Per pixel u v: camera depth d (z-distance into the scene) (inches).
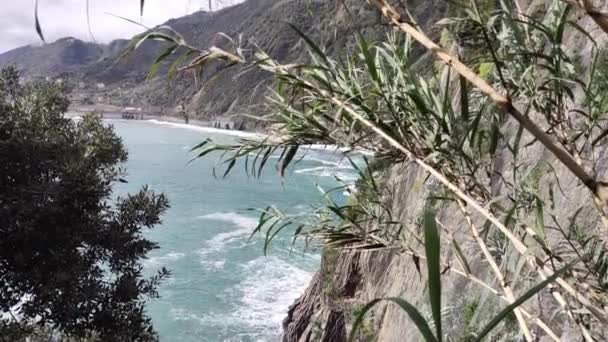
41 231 295.1
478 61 68.5
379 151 79.0
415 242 120.5
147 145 3016.7
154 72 60.4
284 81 67.9
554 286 76.8
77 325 304.5
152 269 991.0
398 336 306.0
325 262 608.4
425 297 268.8
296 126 74.7
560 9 72.4
